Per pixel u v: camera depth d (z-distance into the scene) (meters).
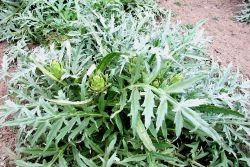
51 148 2.01
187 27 3.27
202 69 2.51
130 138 2.02
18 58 2.56
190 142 2.17
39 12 2.95
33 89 2.18
